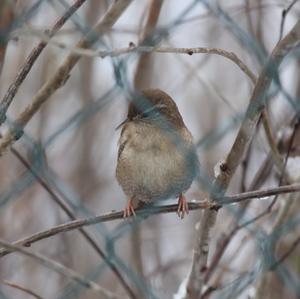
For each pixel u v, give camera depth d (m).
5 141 7.36
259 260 8.71
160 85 15.27
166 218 15.06
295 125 9.13
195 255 8.49
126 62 6.80
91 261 13.02
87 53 6.11
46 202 13.59
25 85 13.97
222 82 15.70
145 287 7.73
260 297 8.70
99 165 15.04
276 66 6.94
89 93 14.34
